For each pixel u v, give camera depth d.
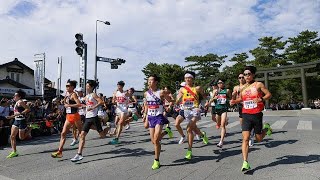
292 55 42.44
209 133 9.97
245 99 5.22
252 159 5.79
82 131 6.52
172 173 5.05
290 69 32.88
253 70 5.35
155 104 5.61
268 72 34.31
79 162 6.22
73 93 6.85
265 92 5.08
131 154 6.80
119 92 8.66
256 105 5.09
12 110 10.07
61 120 13.40
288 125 11.95
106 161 6.18
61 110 13.47
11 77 35.72
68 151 7.62
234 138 8.60
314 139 7.77
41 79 26.62
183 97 6.19
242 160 5.76
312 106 39.25
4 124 9.42
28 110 7.48
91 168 5.63
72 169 5.62
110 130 10.32
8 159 6.93
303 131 9.59
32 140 10.59
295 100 46.38
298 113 23.92
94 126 6.72
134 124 15.55
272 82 43.81
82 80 15.10
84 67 15.16
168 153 6.70
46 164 6.18
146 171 5.25
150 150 7.18
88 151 7.46
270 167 5.14
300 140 7.69
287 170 4.88
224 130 7.36
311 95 43.31
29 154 7.50
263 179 4.49
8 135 9.61
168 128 7.35
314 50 42.72
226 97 7.62
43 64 26.69
